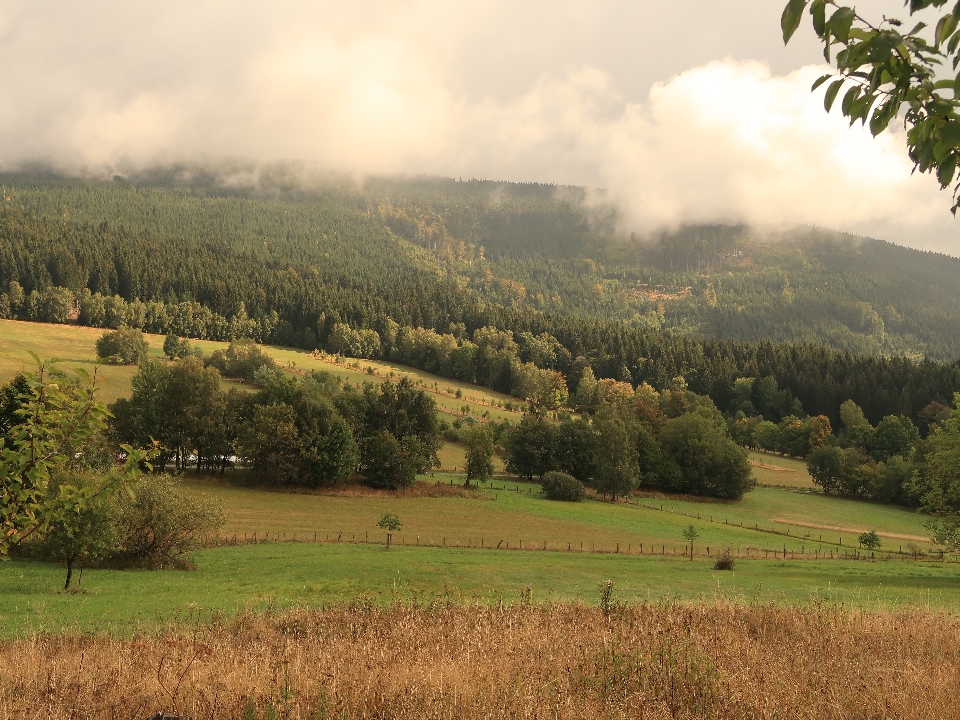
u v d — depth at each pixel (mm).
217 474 79938
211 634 13539
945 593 30578
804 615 13094
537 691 7543
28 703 8172
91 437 7336
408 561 42812
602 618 12070
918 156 3676
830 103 3676
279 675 8234
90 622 19875
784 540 71812
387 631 11477
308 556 44625
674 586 34344
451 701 7105
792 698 7457
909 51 3232
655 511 85188
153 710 7629
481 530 62938
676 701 7496
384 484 79688
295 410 80062
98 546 29969
